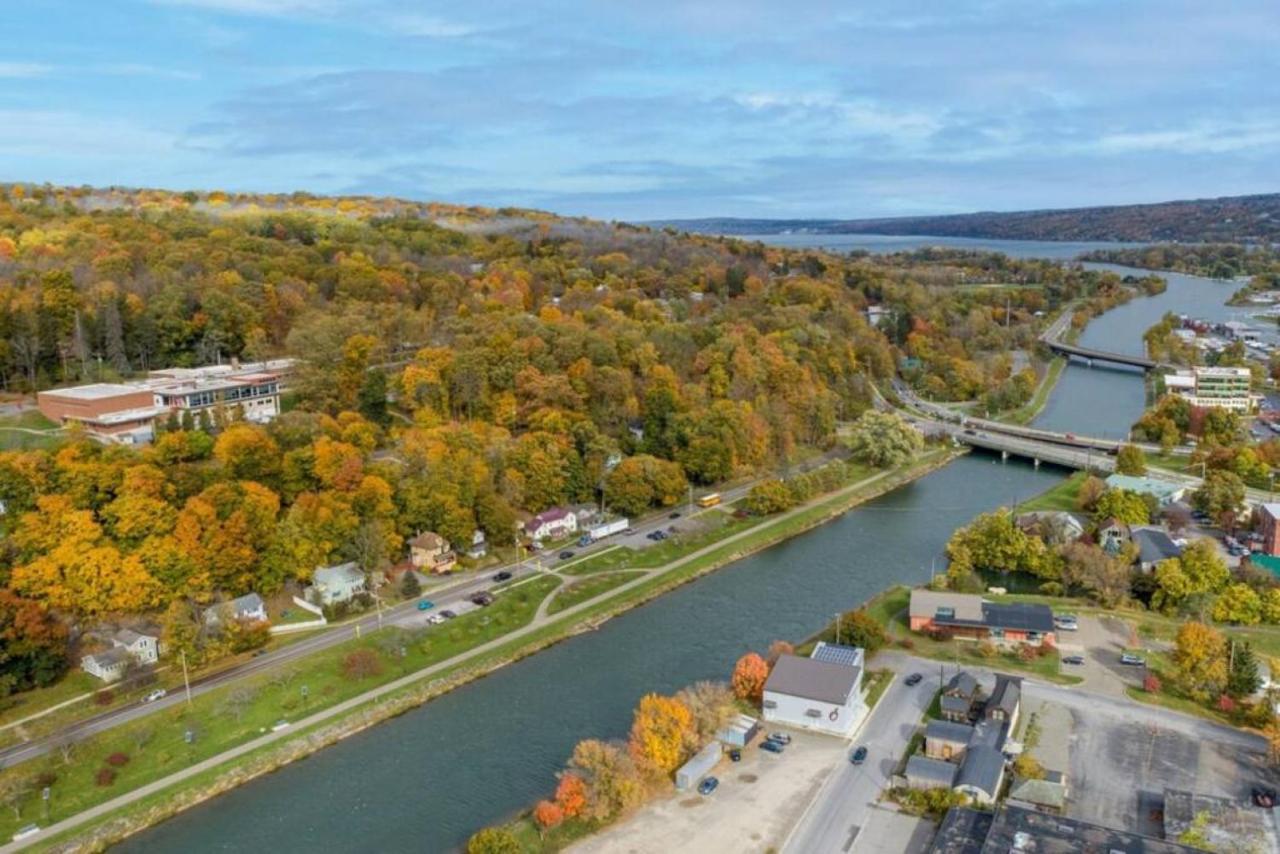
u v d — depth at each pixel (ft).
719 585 555.69
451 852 319.47
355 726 399.03
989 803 328.29
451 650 458.91
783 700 391.04
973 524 590.55
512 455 619.26
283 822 338.54
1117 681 424.05
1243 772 352.28
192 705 400.26
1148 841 286.46
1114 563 520.01
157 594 447.42
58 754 361.71
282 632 467.93
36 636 403.13
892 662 446.19
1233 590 481.46
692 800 341.62
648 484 651.66
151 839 331.36
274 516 506.48
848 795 343.26
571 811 326.65
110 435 588.50
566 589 529.45
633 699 421.18
